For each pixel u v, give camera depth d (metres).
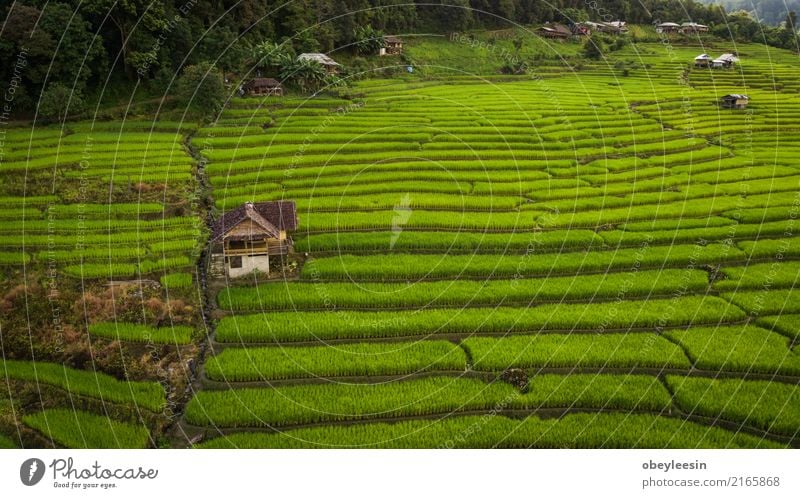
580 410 29.12
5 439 26.30
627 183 57.25
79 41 69.69
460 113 77.31
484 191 54.59
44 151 59.91
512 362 31.89
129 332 33.62
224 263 39.94
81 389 29.34
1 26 68.94
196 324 35.09
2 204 49.53
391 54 106.50
